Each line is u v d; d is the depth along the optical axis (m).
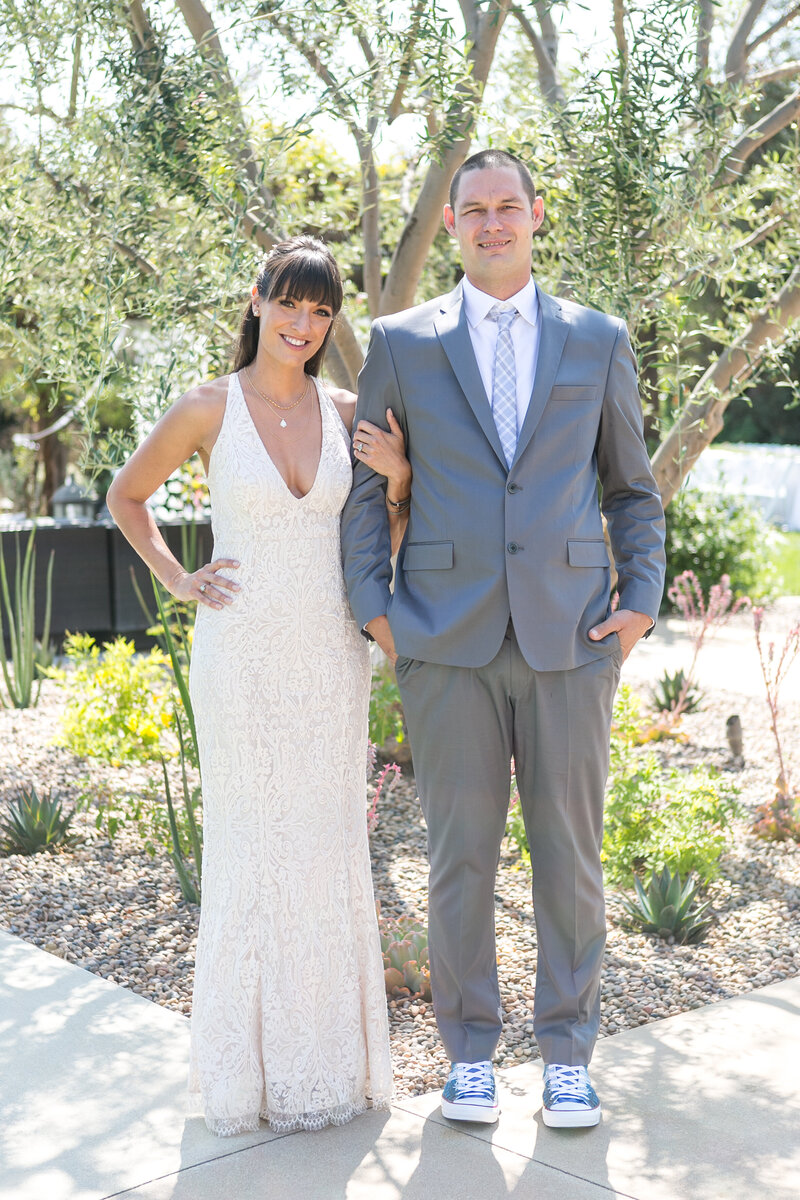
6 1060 2.97
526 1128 2.65
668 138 4.04
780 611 10.69
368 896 2.78
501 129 4.23
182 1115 2.72
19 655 7.23
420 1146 2.59
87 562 9.10
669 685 6.92
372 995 2.76
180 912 4.05
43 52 4.08
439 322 2.70
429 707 2.66
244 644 2.64
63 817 5.04
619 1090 2.82
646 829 4.40
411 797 5.26
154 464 2.75
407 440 2.75
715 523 11.21
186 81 3.89
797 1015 3.24
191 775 5.60
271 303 2.63
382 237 6.53
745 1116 2.69
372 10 3.79
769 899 4.22
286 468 2.67
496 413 2.65
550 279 4.81
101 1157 2.54
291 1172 2.48
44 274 4.22
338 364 5.11
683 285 4.23
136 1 4.05
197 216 4.08
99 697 6.10
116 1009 3.27
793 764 5.84
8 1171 2.48
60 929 3.90
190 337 4.11
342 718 2.72
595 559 2.68
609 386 2.70
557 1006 2.70
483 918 2.73
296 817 2.66
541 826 2.69
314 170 5.67
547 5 4.00
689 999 3.40
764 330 4.56
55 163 4.16
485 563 2.59
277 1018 2.65
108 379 4.02
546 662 2.57
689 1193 2.38
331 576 2.71
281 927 2.66
